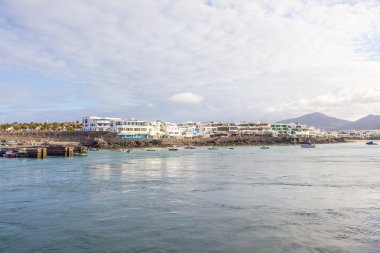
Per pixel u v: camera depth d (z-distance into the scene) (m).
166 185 51.00
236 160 102.38
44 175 63.69
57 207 36.78
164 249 24.70
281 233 27.75
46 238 27.11
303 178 57.44
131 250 24.61
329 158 107.50
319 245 25.16
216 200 39.78
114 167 80.19
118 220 31.77
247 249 24.58
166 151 172.38
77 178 59.25
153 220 31.67
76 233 28.17
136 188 48.38
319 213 33.53
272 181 54.16
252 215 33.03
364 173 64.00
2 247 25.34
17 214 33.94
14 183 53.31
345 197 41.00
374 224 29.91
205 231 28.44
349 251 24.00
